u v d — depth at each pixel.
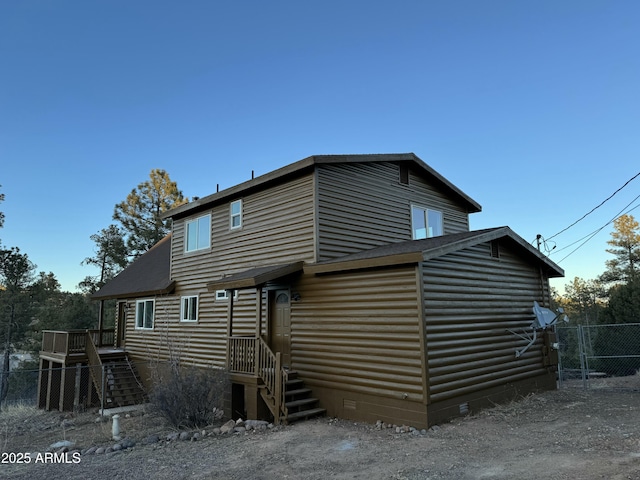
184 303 15.48
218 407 10.57
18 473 6.66
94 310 39.38
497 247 10.49
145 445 8.00
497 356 9.77
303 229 10.83
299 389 9.96
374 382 8.52
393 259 8.09
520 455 5.82
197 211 15.45
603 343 16.81
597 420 7.71
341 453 6.57
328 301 9.78
